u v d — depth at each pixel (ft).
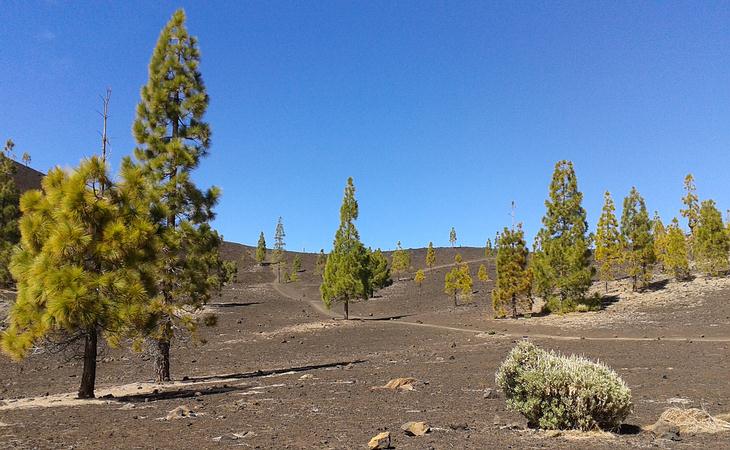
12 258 52.70
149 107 79.05
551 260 158.81
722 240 172.04
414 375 65.82
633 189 172.14
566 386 31.01
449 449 26.13
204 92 81.41
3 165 157.17
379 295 306.96
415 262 471.62
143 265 56.08
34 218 51.60
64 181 52.34
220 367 93.20
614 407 30.01
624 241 172.96
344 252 190.90
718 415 33.35
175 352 118.11
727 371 57.82
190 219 76.79
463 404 43.39
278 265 467.52
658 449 25.04
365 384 59.31
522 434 29.94
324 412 40.88
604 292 181.78
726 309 128.67
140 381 76.84
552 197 163.94
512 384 33.24
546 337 110.11
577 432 29.45
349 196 192.65
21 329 51.60
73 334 58.75
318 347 121.90
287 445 28.45
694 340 94.17
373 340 132.16
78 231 50.39
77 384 74.64
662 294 158.51
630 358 72.69
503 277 165.37
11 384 76.23
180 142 75.82
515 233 166.20
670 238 180.65
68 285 49.37
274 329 161.07
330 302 193.77
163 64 79.77
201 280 75.82
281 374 77.05
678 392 45.44
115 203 55.26
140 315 54.80
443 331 142.41
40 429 36.29
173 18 80.59
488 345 102.58
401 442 28.48
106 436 32.99
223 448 27.99
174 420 39.04
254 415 40.52
